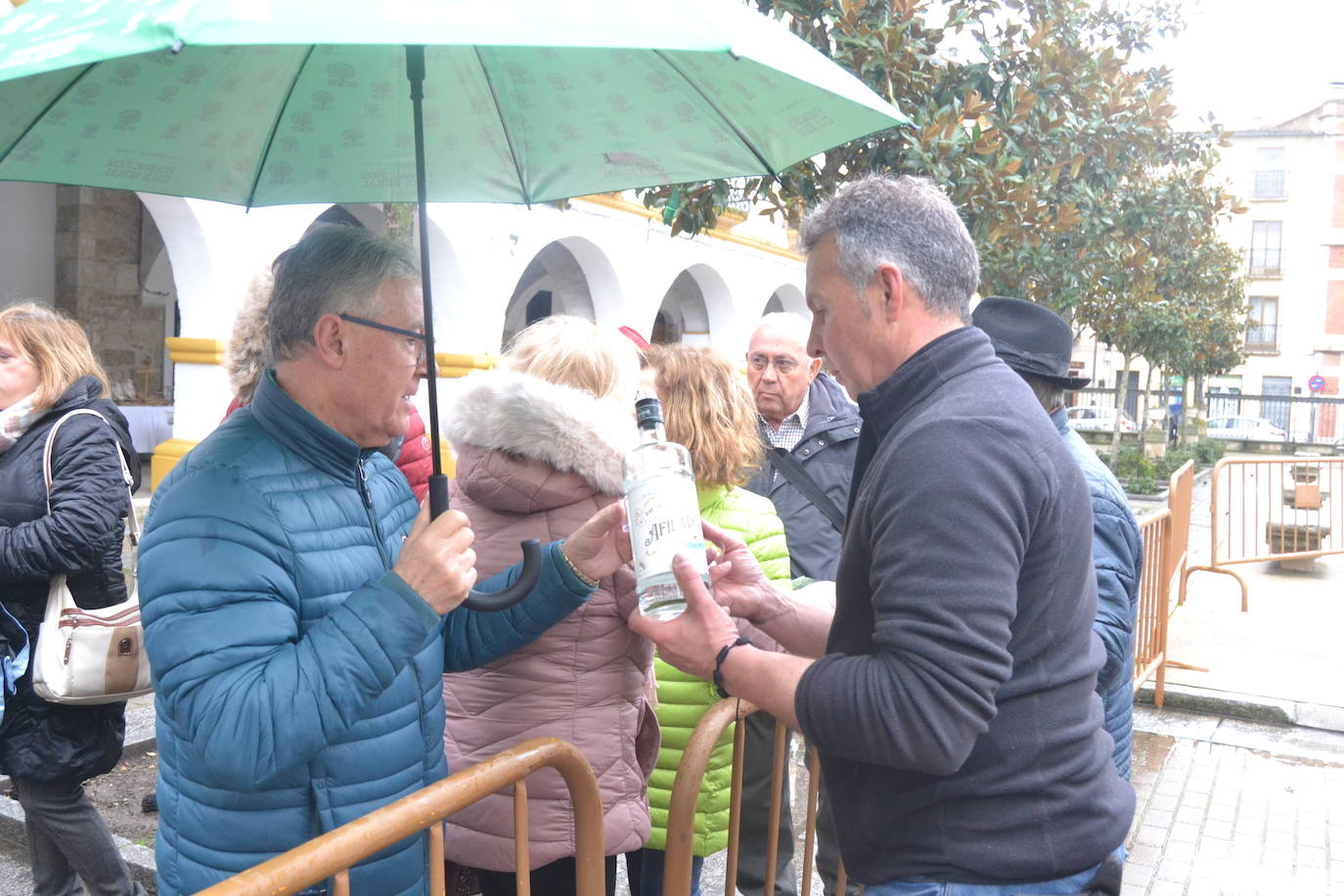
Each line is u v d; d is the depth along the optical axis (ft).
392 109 6.78
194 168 6.68
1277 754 18.98
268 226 32.24
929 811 5.43
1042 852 5.34
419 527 5.61
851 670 5.07
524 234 40.75
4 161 6.02
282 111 6.59
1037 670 5.33
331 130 6.82
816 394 13.61
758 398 13.37
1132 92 21.66
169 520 5.49
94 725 9.95
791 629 6.76
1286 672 22.99
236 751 5.08
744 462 9.88
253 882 4.39
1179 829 15.72
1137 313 64.90
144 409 44.78
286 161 6.93
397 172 7.13
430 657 6.33
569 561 6.87
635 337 11.16
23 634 9.62
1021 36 19.42
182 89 6.11
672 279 52.49
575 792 6.39
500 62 6.44
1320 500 38.17
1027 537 5.11
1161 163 29.43
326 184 7.13
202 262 30.48
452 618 7.09
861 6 15.70
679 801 6.79
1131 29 23.16
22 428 9.63
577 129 6.84
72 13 4.27
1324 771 18.21
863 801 5.64
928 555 4.90
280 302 5.85
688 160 6.88
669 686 9.23
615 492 7.38
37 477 9.57
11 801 14.16
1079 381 9.20
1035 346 8.83
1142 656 20.17
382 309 5.74
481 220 37.91
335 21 3.88
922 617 4.86
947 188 16.31
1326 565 37.86
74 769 9.86
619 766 7.52
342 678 5.20
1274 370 176.76
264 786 5.23
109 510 9.63
